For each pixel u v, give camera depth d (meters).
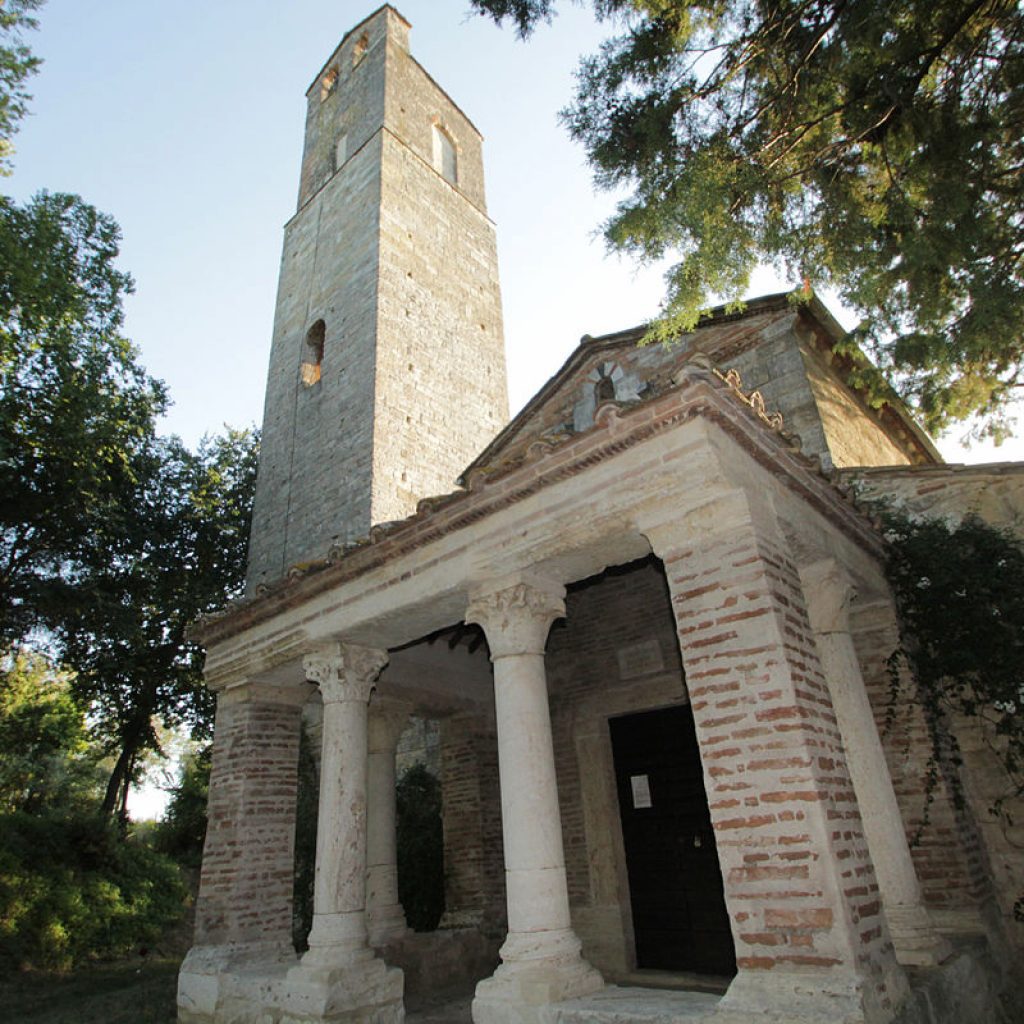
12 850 16.38
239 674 9.45
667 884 9.23
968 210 7.04
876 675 7.29
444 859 11.89
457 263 24.73
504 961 5.51
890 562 7.75
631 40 6.98
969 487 8.09
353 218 23.53
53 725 25.67
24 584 17.19
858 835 4.64
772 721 4.62
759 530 5.18
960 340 8.03
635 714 10.10
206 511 22.84
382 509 18.22
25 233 15.75
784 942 4.23
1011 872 6.95
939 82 7.37
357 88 27.12
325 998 6.64
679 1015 4.43
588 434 5.78
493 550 6.50
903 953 5.52
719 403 5.32
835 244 7.41
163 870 19.94
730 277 7.02
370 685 8.26
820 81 6.95
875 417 12.53
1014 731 6.94
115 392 18.69
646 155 7.10
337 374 21.02
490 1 7.01
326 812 7.57
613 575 8.91
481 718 12.00
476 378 23.16
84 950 15.39
